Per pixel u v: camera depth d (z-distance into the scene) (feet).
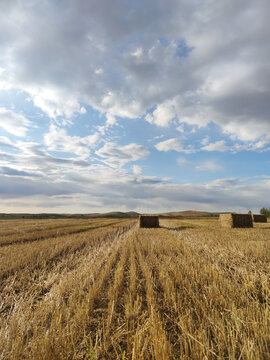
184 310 10.39
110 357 7.54
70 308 10.66
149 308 10.70
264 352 6.72
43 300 12.25
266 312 8.61
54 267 20.61
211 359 6.77
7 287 15.06
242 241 30.55
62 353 7.56
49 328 8.91
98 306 12.08
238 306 10.51
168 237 40.01
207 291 12.13
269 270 15.96
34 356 7.28
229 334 7.78
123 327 9.46
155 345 6.93
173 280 14.64
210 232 47.50
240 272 15.80
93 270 17.71
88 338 8.87
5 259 24.04
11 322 9.17
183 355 6.80
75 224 99.30
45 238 46.21
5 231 60.85
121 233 56.49
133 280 14.97
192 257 20.79
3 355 7.52
